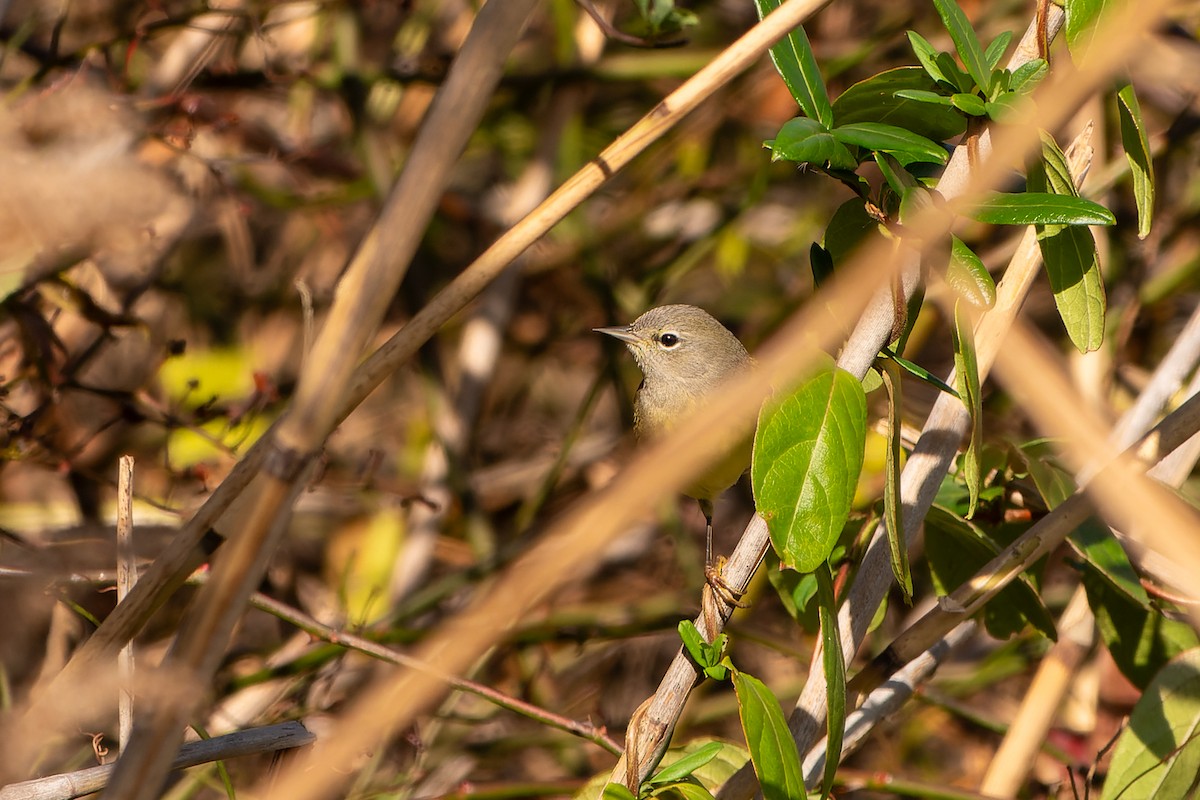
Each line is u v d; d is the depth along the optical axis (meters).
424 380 13.31
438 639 7.63
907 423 8.14
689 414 9.02
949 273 5.08
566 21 13.35
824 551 4.65
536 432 15.70
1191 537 3.97
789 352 3.84
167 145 9.26
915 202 4.83
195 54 11.01
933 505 7.13
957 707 10.22
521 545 11.71
